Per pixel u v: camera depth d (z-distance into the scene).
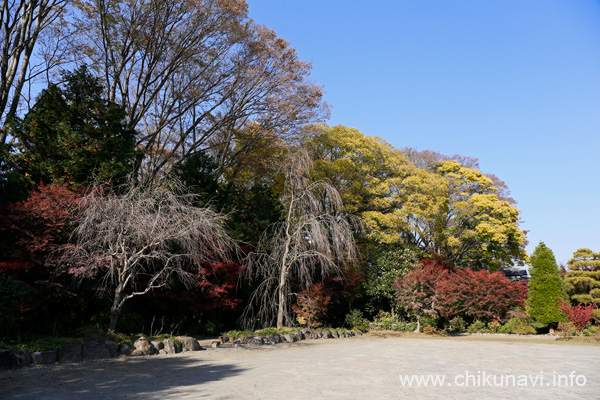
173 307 14.78
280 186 24.17
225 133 23.39
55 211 10.36
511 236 30.86
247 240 16.73
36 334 9.86
